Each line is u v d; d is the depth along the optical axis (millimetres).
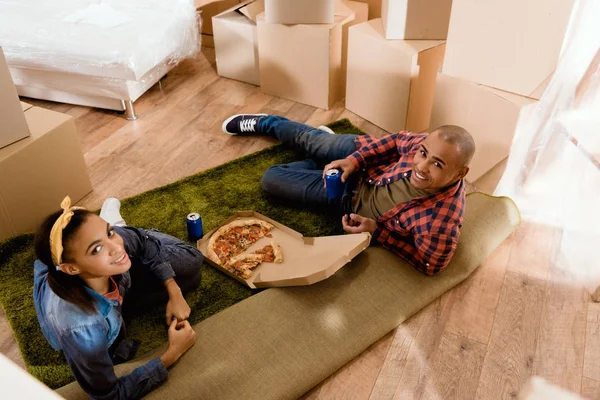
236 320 1693
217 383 1521
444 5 2387
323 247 1880
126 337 1710
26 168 1982
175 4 2924
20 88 2871
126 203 2203
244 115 2594
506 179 2186
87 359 1316
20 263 1938
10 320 1742
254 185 2330
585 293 1889
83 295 1350
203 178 2357
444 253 1766
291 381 1539
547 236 2104
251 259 1907
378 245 1981
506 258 2014
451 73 2230
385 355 1675
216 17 2953
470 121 2238
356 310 1738
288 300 1757
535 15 1886
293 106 2900
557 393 1591
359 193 2012
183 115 2805
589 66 1893
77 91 2711
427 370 1639
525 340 1732
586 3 1777
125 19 2779
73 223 1284
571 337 1746
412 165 1813
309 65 2756
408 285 1829
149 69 2643
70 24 2725
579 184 2115
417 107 2584
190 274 1790
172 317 1686
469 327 1766
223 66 3102
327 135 2303
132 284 1702
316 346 1633
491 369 1646
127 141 2607
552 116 2008
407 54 2383
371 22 2689
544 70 1952
